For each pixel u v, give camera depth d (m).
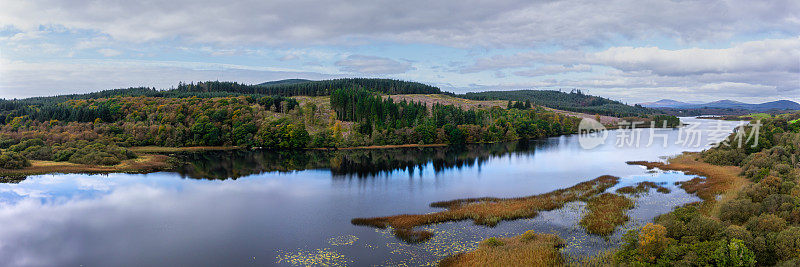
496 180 85.06
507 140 194.88
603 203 59.88
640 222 50.81
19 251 44.28
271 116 190.88
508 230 48.84
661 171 92.00
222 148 157.62
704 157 104.00
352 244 45.09
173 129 159.25
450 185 79.69
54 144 124.94
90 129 152.38
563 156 127.62
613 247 42.59
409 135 175.62
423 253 42.03
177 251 43.91
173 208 62.12
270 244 45.62
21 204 64.38
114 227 52.47
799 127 129.75
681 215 45.00
